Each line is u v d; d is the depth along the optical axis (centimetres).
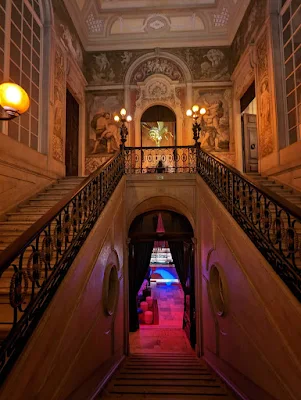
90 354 377
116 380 450
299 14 671
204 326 655
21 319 219
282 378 269
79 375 328
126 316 707
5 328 249
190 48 1143
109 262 517
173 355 737
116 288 578
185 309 995
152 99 1143
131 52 1157
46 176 714
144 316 1109
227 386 405
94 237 403
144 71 1155
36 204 596
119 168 687
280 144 728
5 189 533
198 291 696
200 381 445
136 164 1125
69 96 1019
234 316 418
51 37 779
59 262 294
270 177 764
